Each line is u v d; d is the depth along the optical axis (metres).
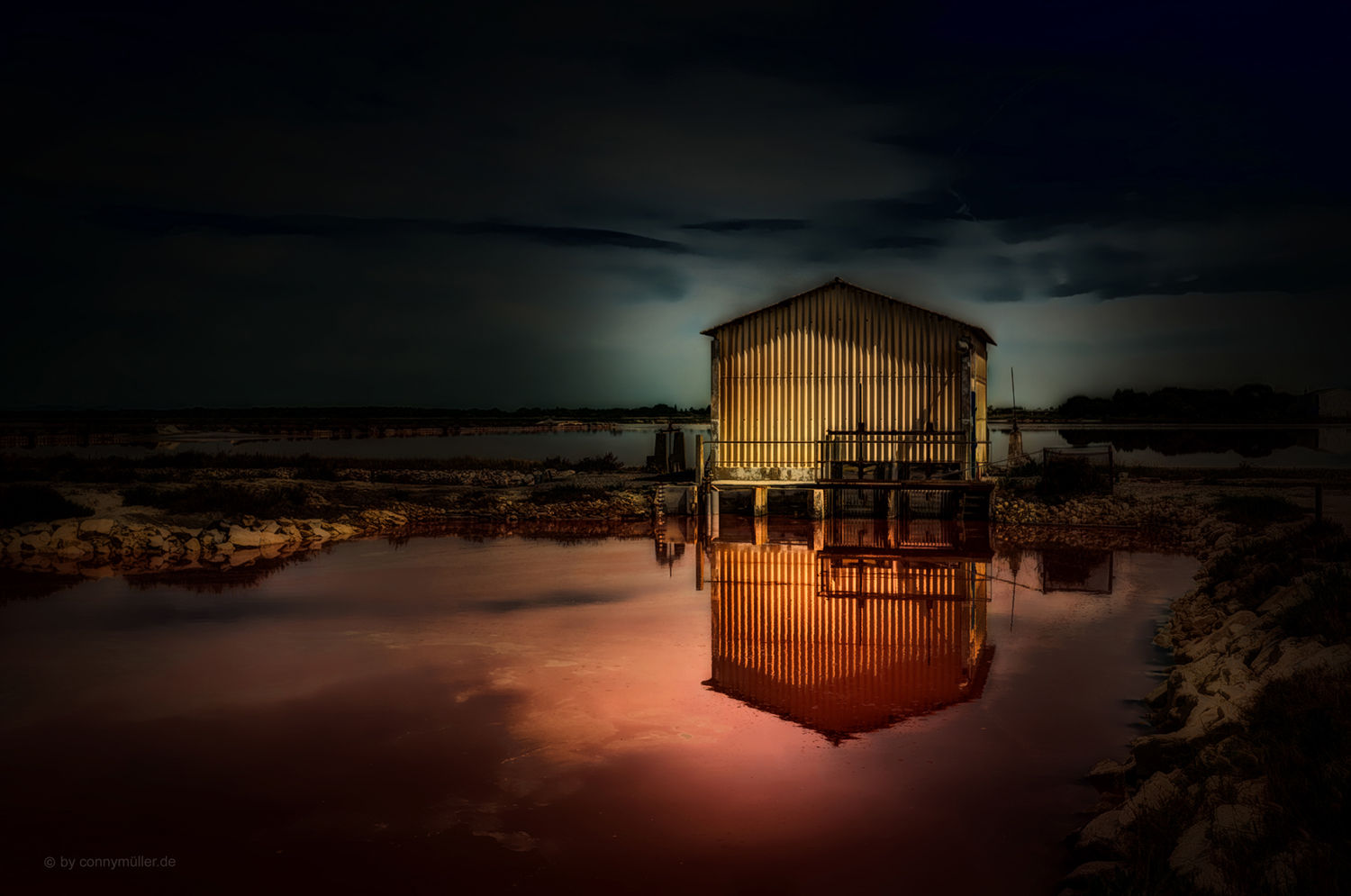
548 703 7.91
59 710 7.70
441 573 14.59
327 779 6.30
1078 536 19.02
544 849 5.32
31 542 16.81
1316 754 4.97
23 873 5.02
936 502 22.42
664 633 10.46
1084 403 110.62
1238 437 63.38
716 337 22.56
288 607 11.91
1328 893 3.80
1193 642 9.33
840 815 5.76
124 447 48.19
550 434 74.31
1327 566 9.65
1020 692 8.22
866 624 10.95
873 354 21.84
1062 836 5.48
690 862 5.18
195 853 5.28
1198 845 4.47
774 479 22.17
